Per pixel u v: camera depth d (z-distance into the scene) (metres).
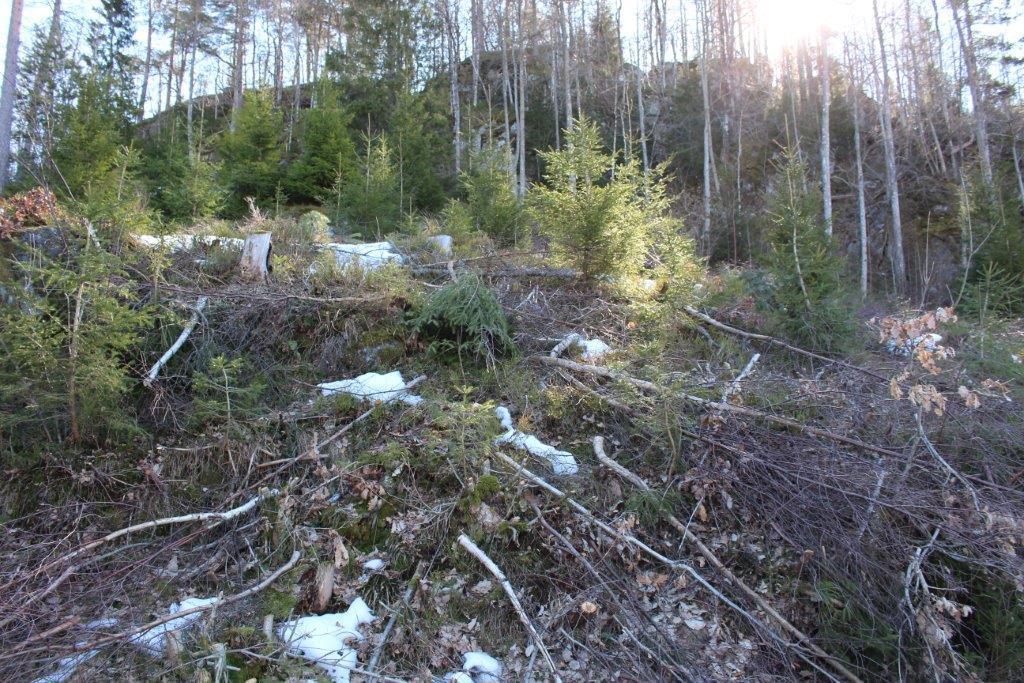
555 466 4.36
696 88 25.12
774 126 24.80
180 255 6.34
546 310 6.60
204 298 5.61
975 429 4.65
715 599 3.70
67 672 3.09
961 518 3.80
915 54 24.41
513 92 25.89
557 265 7.53
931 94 26.78
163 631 3.26
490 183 11.27
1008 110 25.98
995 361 6.62
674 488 4.24
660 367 5.25
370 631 3.42
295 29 29.80
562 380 5.46
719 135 24.88
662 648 3.36
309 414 4.84
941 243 20.02
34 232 5.44
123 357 5.02
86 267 4.16
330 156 14.10
